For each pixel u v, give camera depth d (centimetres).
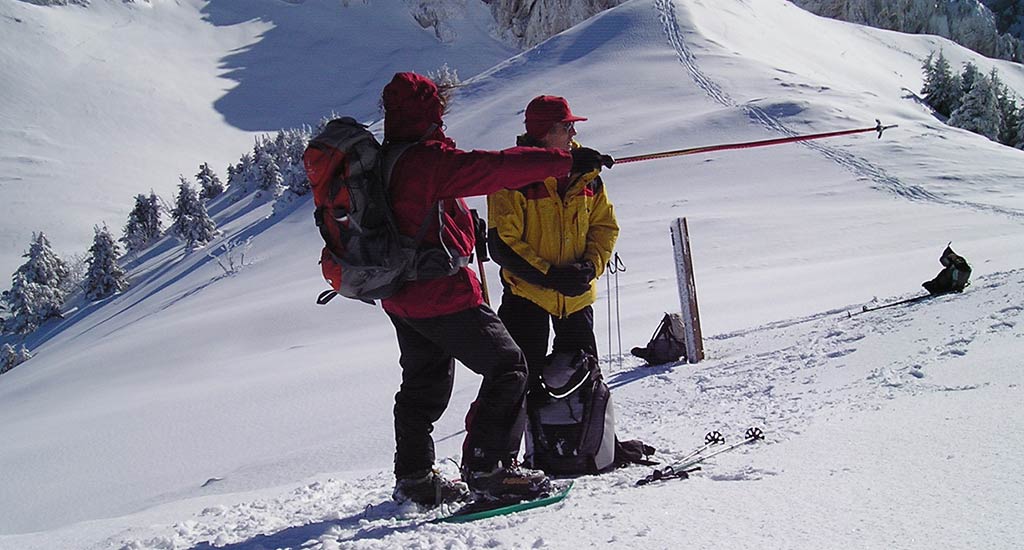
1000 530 231
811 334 980
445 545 300
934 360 634
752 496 310
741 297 1900
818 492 298
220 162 14200
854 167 4294
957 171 4069
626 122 5781
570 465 437
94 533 453
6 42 16175
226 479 1002
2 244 11219
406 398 394
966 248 1984
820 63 9075
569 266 439
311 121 15750
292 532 368
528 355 461
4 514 1386
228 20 18675
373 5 19338
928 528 242
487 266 3438
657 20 8344
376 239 336
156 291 6781
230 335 3631
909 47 12225
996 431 337
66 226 11638
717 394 771
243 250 6259
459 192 346
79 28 17262
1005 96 7994
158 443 1673
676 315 1082
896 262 2028
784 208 3756
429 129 355
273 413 1648
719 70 6956
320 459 973
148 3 18500
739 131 5122
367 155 336
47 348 6975
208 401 1962
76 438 1903
